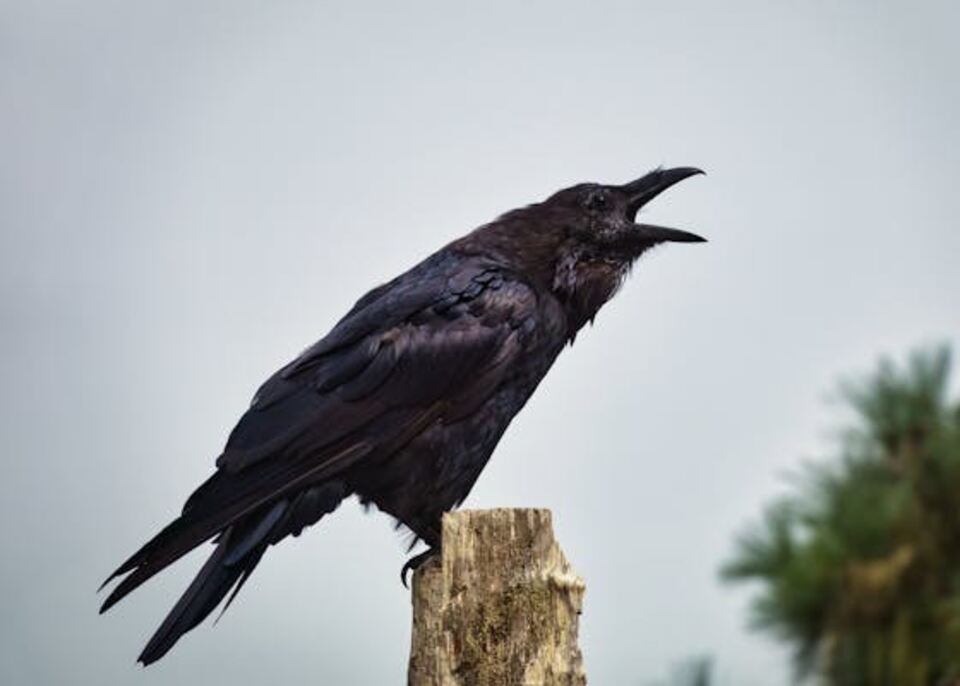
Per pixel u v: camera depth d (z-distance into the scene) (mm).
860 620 6277
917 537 6219
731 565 6594
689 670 6172
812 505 6559
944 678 6141
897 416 6480
